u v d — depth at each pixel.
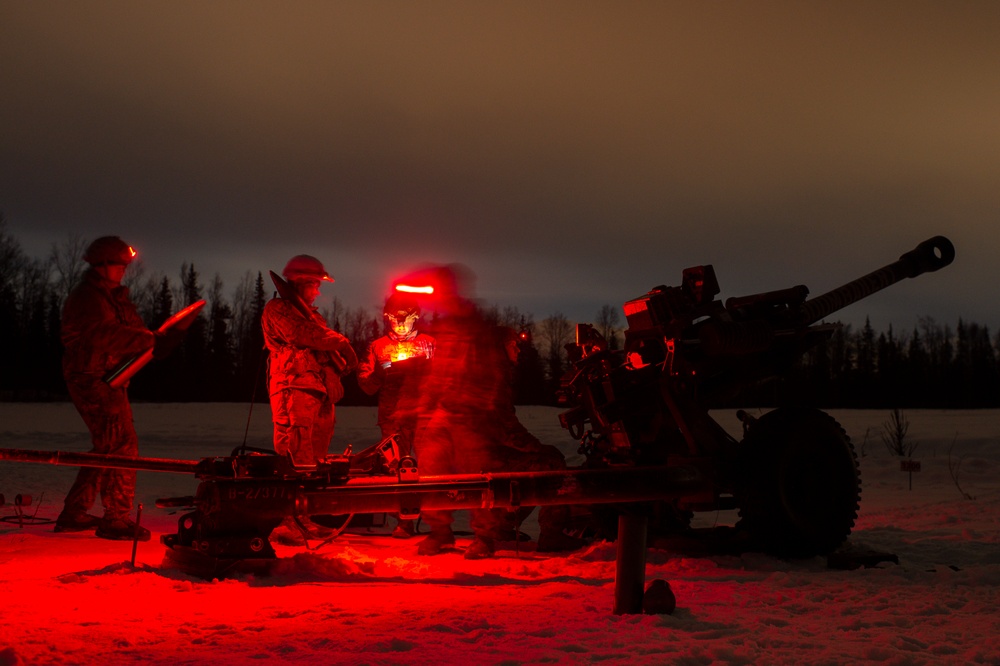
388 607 4.88
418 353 8.58
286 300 8.17
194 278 61.41
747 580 5.82
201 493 5.86
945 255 8.09
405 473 6.18
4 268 55.66
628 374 7.16
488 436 7.15
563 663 3.72
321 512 5.95
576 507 7.34
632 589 4.70
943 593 5.25
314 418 8.15
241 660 3.79
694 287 7.08
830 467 6.76
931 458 15.38
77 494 7.94
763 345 6.79
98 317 7.70
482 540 6.93
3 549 6.98
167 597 5.11
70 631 4.30
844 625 4.48
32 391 51.78
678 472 6.48
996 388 45.31
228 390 57.69
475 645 4.04
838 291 7.56
